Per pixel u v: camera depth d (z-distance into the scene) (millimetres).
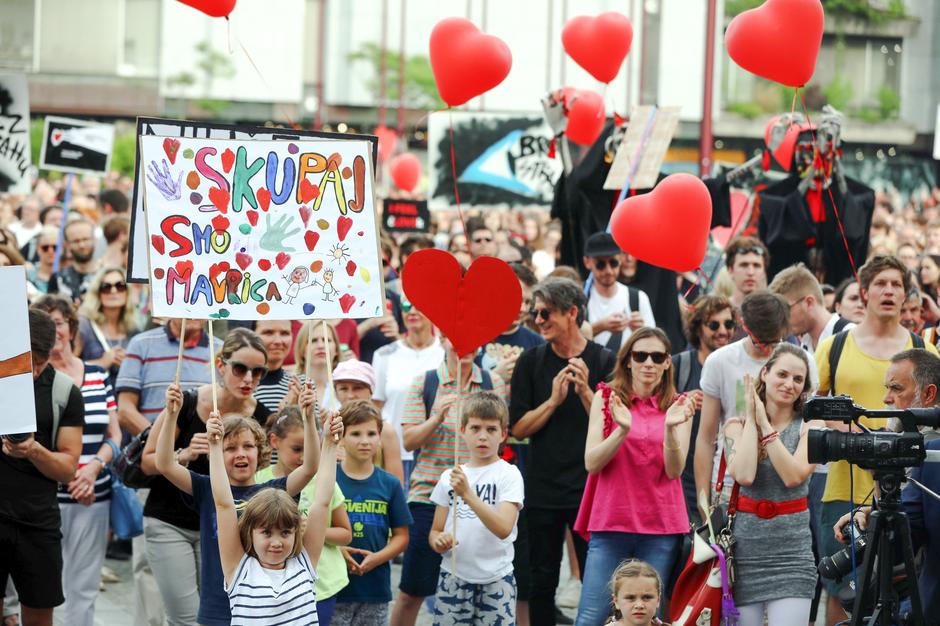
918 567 14930
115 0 98250
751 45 21312
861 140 84375
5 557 17375
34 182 51906
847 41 83812
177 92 90062
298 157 16109
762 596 16609
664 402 18500
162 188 15812
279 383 21156
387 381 23266
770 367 17094
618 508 18047
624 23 26656
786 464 16453
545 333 20031
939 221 44875
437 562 19578
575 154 33125
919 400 15484
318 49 89125
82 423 17984
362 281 16094
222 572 16281
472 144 35375
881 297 18281
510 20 85562
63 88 98938
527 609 20234
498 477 18297
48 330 17469
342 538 16938
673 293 25906
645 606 15867
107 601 23422
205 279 15836
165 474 16234
